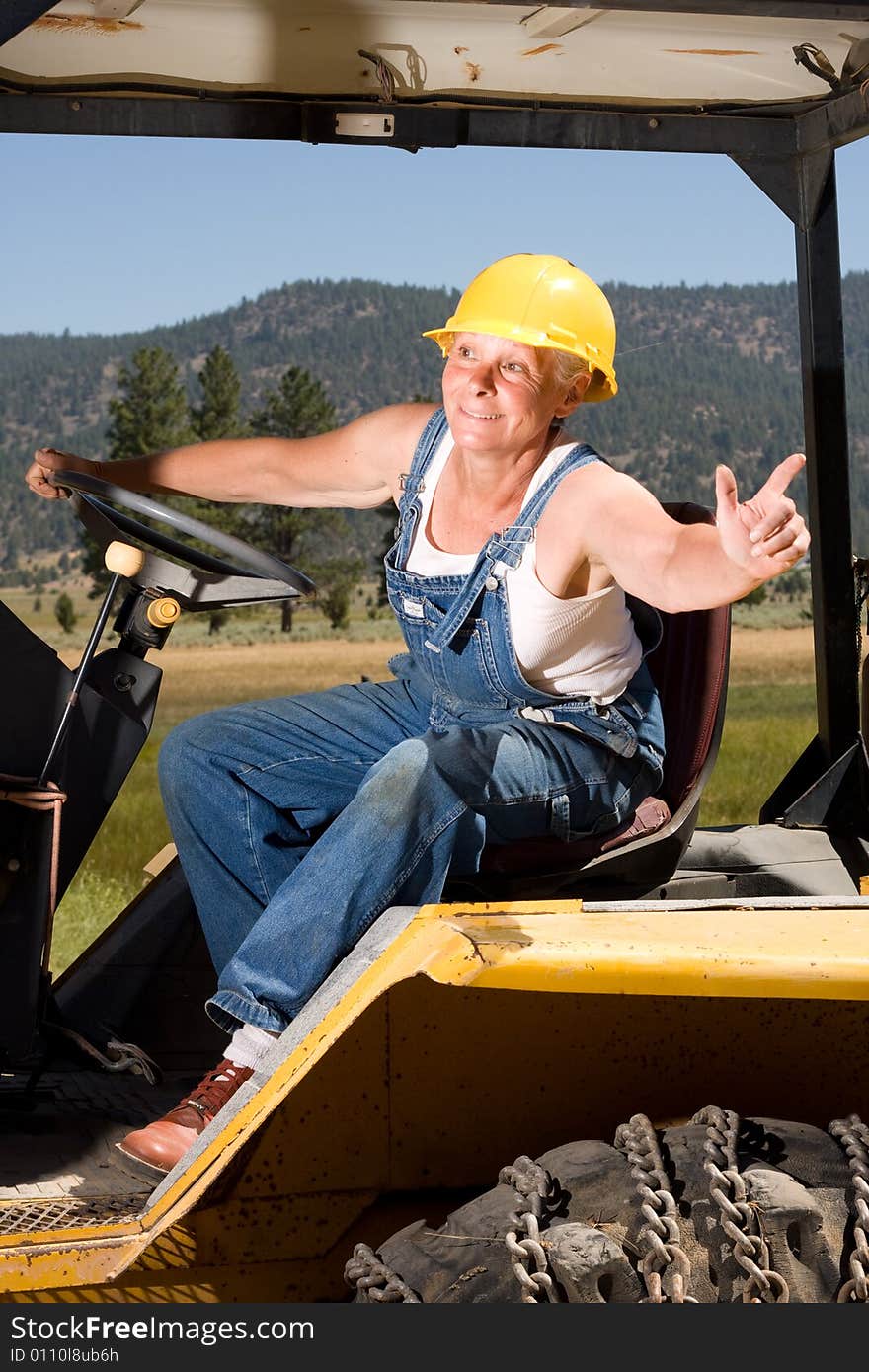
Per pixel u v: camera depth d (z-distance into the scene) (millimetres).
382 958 1639
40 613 108375
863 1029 1986
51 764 2188
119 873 9742
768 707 50125
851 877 2674
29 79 2594
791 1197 1655
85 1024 2693
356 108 2750
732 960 1616
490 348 2195
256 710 2363
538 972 1580
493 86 2725
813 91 2705
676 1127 1779
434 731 2350
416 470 2342
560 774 2242
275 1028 1948
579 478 2180
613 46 2539
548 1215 1664
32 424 181250
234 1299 1810
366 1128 1857
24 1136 2207
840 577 2752
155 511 2354
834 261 2797
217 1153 1671
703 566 1861
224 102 2717
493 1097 1894
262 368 184000
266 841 2273
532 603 2195
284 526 82875
